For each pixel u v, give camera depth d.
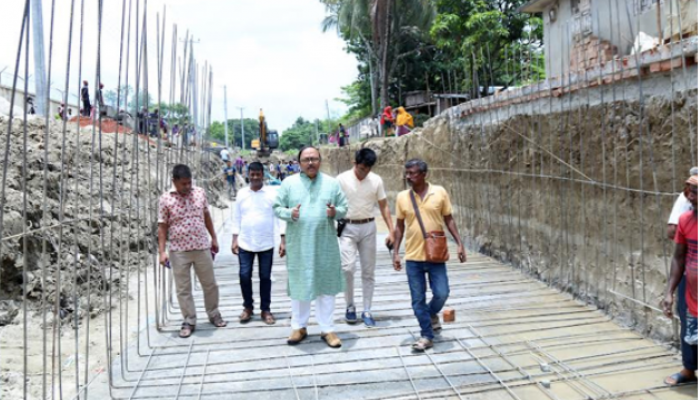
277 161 39.25
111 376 3.79
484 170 8.10
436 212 4.33
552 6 12.84
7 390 3.77
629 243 4.91
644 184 4.66
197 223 4.84
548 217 6.41
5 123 6.72
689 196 3.35
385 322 5.13
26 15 2.77
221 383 3.87
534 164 6.67
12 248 5.36
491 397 3.58
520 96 6.92
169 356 4.39
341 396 3.63
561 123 5.92
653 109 4.50
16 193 5.71
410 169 4.33
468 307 5.57
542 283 6.48
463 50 19.59
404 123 15.62
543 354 4.26
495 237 7.90
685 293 3.49
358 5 23.89
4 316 5.09
